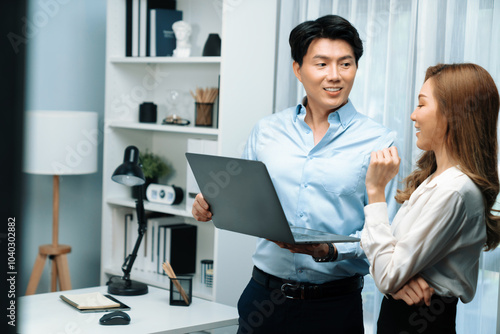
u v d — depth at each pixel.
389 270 1.18
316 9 2.68
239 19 2.69
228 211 1.52
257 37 2.79
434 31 2.30
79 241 3.53
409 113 2.38
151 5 3.12
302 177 1.67
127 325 1.86
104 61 3.53
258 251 1.74
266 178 1.26
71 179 3.47
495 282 2.24
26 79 0.46
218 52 2.84
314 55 1.59
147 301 2.17
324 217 1.64
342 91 1.60
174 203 3.12
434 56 2.30
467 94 1.18
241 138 2.78
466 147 1.18
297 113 1.77
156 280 3.02
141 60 3.03
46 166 3.01
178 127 2.91
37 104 3.23
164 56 3.05
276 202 1.28
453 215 1.14
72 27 3.36
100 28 3.49
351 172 1.62
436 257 1.18
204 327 1.94
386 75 2.47
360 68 2.56
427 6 2.30
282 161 1.71
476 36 2.21
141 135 3.37
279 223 1.33
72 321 1.88
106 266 3.26
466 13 2.23
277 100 2.84
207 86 3.11
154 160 3.27
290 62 2.78
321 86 1.59
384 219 1.24
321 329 1.63
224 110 2.68
